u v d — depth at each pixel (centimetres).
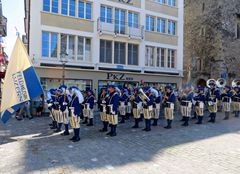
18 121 1468
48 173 590
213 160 686
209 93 1422
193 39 3694
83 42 2097
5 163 668
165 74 2512
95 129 1185
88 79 2078
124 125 1303
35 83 980
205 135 1023
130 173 588
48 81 1916
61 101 1064
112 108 1013
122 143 887
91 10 2138
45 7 1934
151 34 2452
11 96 962
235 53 3444
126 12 2302
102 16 2192
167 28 2591
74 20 2033
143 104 1157
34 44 1867
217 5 3350
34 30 1869
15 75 967
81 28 2064
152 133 1075
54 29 1942
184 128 1202
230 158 704
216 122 1402
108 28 2175
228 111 1523
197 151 777
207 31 3478
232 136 998
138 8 2364
